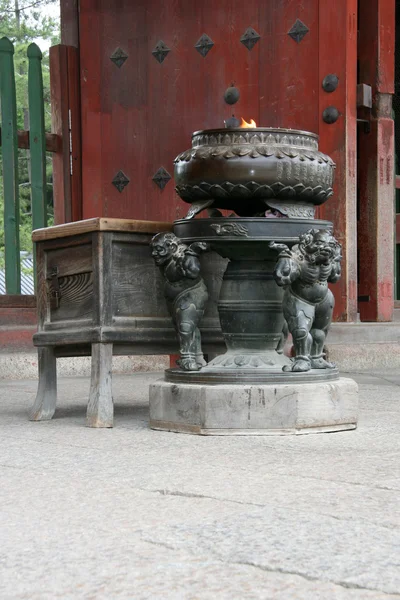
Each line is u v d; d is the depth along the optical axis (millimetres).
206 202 4113
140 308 4445
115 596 1847
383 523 2355
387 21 8344
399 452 3451
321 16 7652
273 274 3910
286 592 1846
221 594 1840
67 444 3760
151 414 4168
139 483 2908
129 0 8367
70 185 8711
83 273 4445
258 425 3898
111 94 8492
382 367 8281
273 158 3967
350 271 7895
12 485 2924
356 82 7973
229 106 7977
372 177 8422
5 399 5895
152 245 4219
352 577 1920
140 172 8367
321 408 3953
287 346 7762
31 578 1970
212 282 4605
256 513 2480
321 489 2775
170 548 2166
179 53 8156
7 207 8312
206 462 3258
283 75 7789
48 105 28344
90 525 2395
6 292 8227
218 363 4191
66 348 4621
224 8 7965
